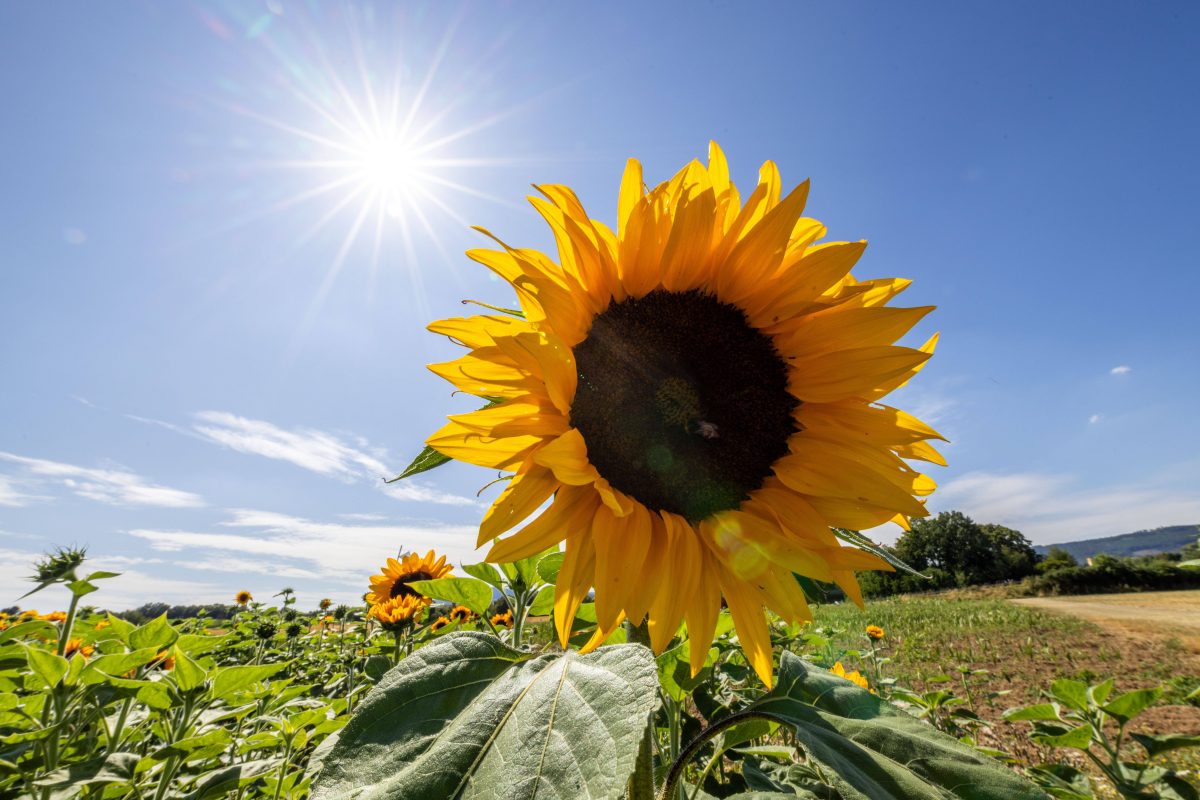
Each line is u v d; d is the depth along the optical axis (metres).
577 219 0.29
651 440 0.29
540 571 0.40
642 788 0.25
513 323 0.26
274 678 1.08
